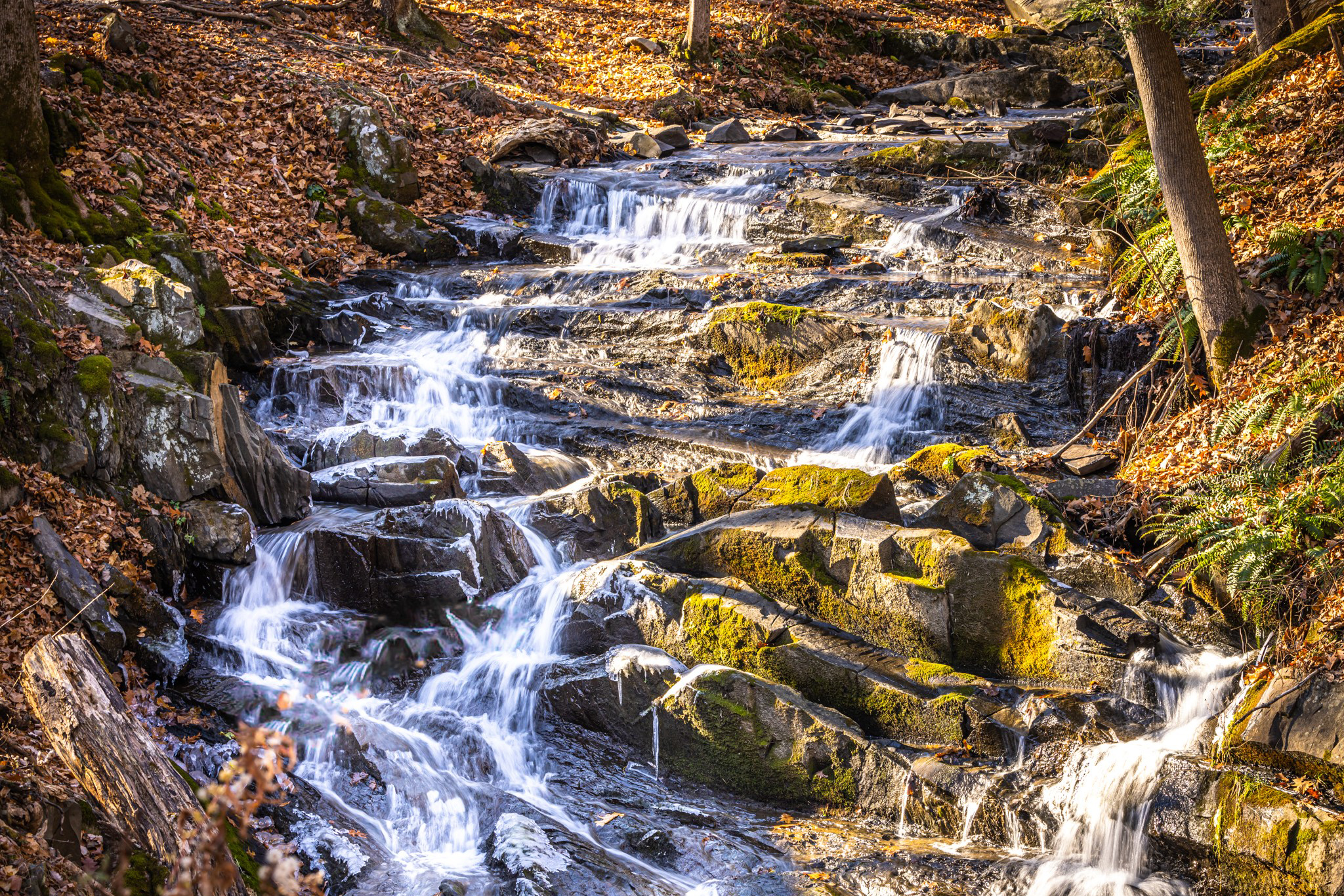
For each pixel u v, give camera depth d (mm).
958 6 32719
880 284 13000
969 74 24688
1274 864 5664
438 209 16891
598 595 8383
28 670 4613
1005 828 6480
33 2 11117
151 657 7496
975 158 16109
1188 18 8766
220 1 21391
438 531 8633
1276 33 15211
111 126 13914
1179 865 6047
